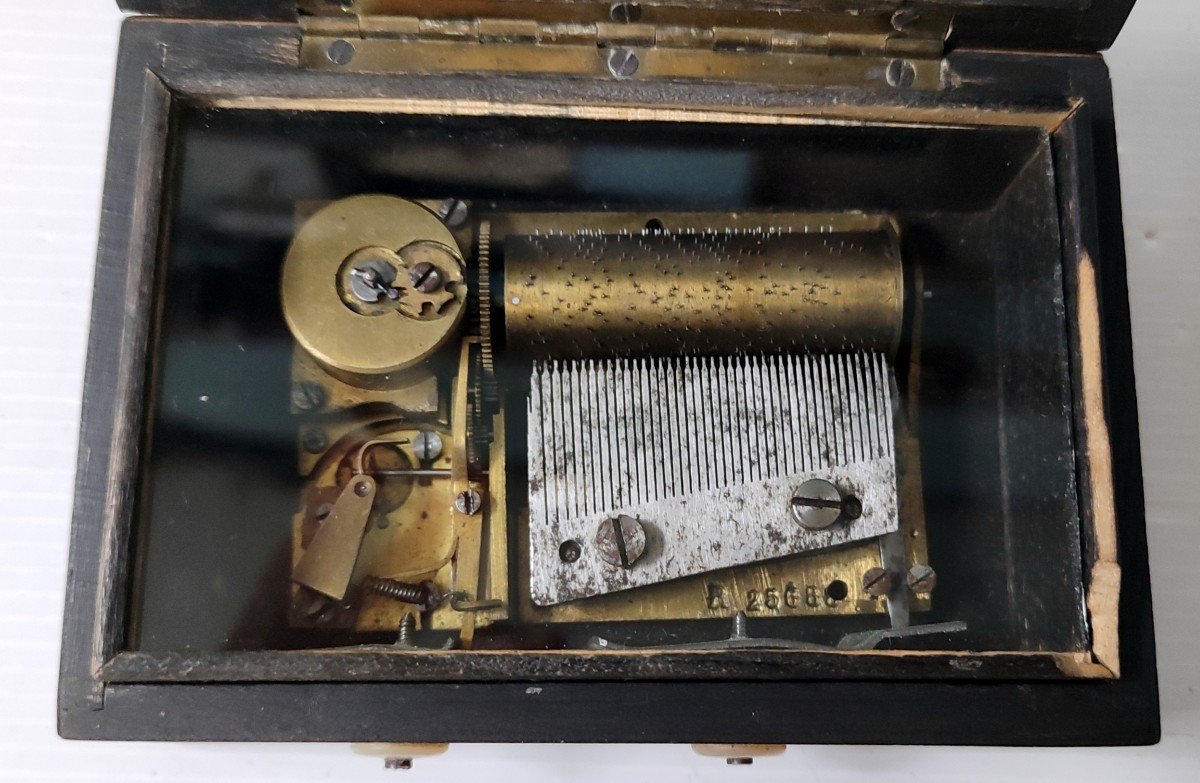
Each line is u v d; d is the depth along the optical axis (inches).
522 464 45.3
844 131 41.5
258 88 39.6
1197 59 60.6
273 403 45.2
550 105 40.2
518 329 45.1
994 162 43.3
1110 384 39.2
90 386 36.8
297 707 34.8
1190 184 59.4
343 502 44.6
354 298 44.3
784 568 43.8
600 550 42.5
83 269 57.7
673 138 42.3
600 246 46.2
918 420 46.6
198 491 40.4
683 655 35.8
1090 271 39.3
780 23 41.4
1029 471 41.8
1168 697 54.6
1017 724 36.0
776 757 54.4
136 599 35.5
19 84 59.3
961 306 47.0
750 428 44.4
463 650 36.1
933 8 40.4
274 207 45.9
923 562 44.6
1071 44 41.8
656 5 40.7
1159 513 56.1
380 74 40.1
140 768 53.6
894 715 35.7
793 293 45.5
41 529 54.9
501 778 53.7
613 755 54.1
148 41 39.9
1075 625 37.6
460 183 46.3
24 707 53.5
